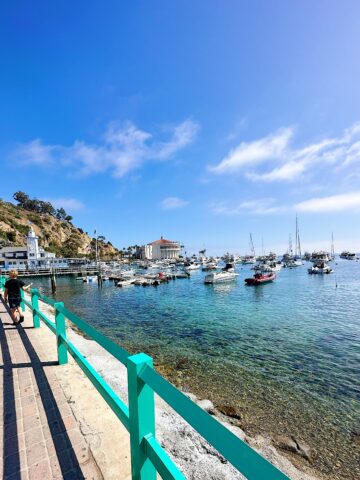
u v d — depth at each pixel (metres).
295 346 12.34
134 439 1.91
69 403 3.81
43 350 6.05
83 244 126.56
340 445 5.59
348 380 8.75
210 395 7.69
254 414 6.72
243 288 37.47
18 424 3.33
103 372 6.39
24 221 105.69
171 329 15.91
